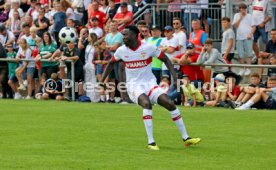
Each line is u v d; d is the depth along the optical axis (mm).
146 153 31469
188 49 50062
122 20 56656
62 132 37594
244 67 48500
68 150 32156
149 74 33312
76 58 53844
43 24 60156
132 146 33281
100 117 43594
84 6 62906
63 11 60531
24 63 56344
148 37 53125
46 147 32906
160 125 40281
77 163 29062
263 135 36500
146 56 33094
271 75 47625
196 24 51281
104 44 53781
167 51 51531
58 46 59594
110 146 33250
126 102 52031
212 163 29172
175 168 28094
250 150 32219
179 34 51875
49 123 41062
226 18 54000
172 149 32562
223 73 49250
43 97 55344
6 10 66375
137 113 45469
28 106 49844
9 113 45750
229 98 48688
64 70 54656
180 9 58781
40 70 55719
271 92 47375
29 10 63125
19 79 56906
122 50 33219
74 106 49688
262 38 56500
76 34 55906
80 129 38656
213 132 37625
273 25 57625
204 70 50000
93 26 57031
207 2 60219
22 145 33500
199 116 43844
